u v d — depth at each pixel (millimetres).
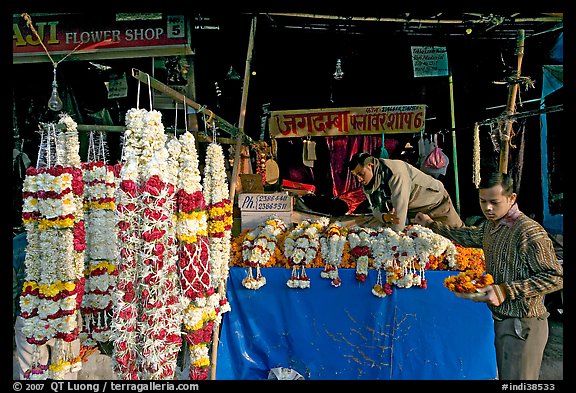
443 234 3473
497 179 2617
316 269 3525
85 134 4758
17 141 4852
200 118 5117
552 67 4652
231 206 3402
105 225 3344
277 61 5102
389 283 3383
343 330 3471
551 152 4742
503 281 2650
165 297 2229
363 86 5324
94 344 3350
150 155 2223
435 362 3340
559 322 4609
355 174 5441
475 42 4793
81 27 3871
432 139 5234
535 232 2533
